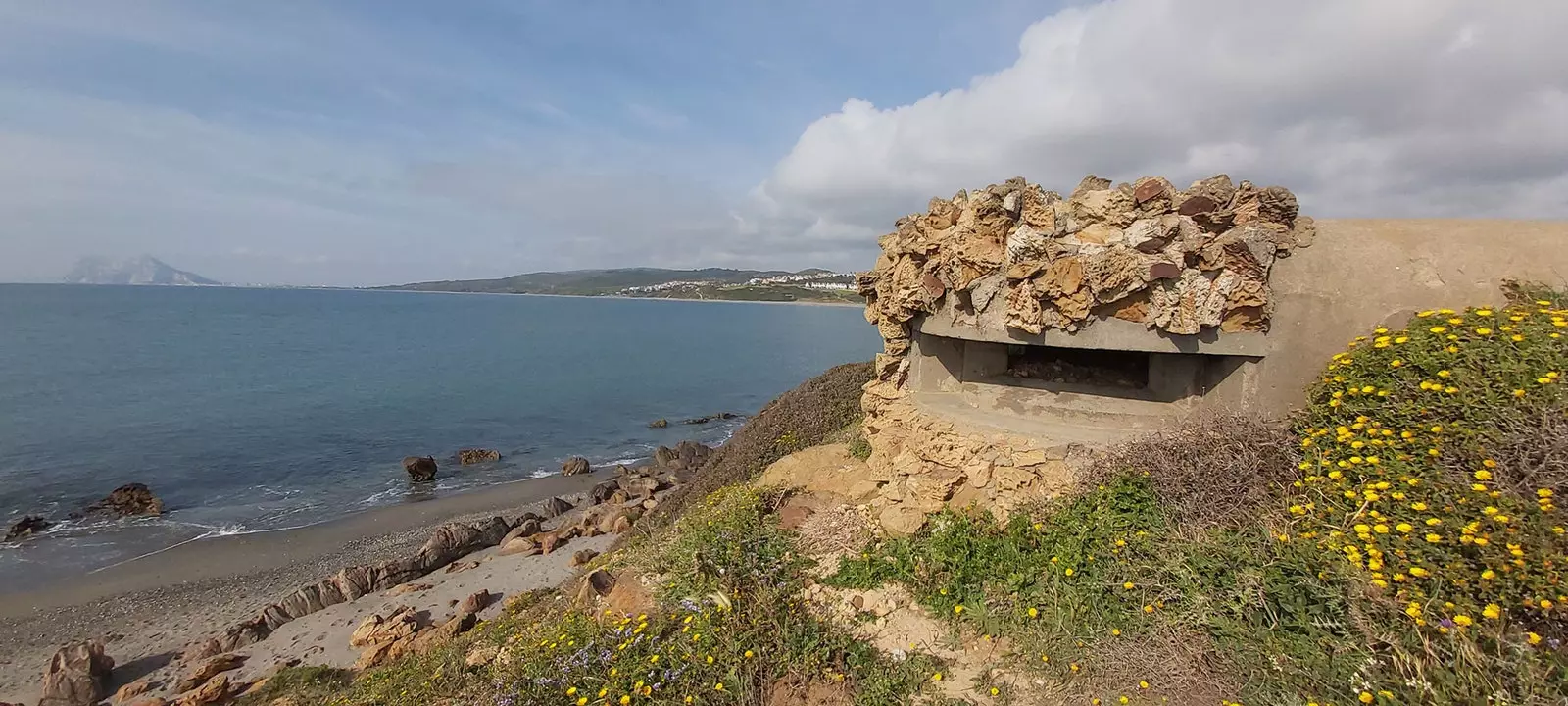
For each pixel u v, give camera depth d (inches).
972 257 219.9
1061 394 229.3
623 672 191.0
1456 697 112.7
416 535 779.4
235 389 1621.6
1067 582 171.6
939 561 199.3
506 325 4419.3
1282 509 159.5
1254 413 185.5
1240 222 187.8
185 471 989.8
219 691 438.3
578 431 1382.9
